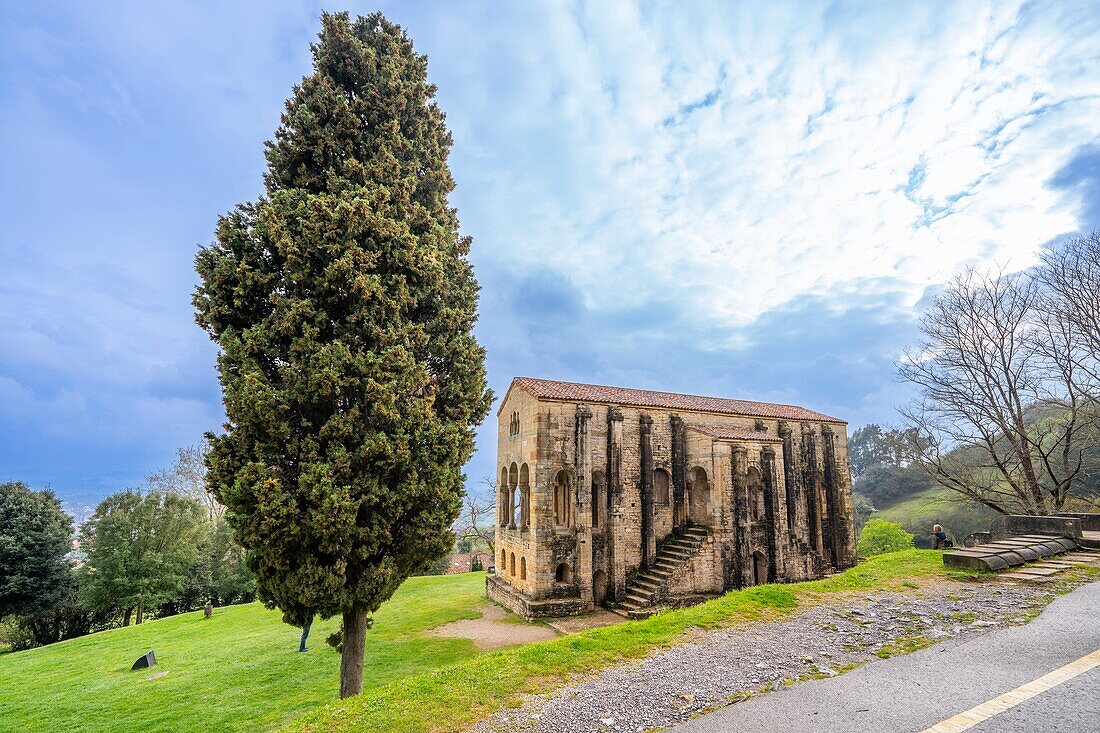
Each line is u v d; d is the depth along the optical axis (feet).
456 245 57.67
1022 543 55.72
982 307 98.48
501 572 95.45
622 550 81.00
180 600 133.08
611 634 39.58
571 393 85.51
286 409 38.60
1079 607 36.88
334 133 48.80
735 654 34.30
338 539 38.63
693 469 91.81
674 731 24.39
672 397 99.19
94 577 113.60
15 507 116.78
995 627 34.63
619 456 83.56
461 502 46.21
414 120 55.31
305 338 39.68
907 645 33.24
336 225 42.80
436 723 26.76
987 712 22.93
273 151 48.32
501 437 101.35
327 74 52.13
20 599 114.01
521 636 67.62
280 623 90.02
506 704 28.58
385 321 43.83
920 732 21.74
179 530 122.21
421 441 43.83
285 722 45.16
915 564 56.90
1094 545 55.42
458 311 51.01
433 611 83.71
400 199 48.93
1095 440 91.66
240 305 41.65
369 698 30.48
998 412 95.61
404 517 43.14
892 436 114.52
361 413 40.37
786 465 93.76
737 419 98.37
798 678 29.53
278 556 37.50
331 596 38.27
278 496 36.35
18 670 74.74
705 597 79.51
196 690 55.06
